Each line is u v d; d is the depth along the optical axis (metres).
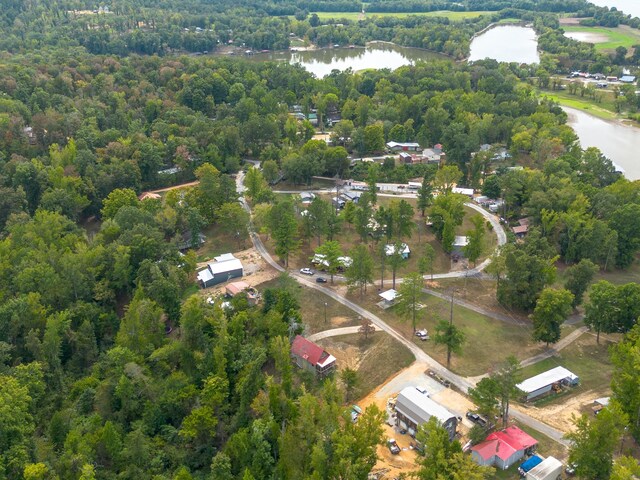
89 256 192.12
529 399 146.50
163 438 134.12
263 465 120.69
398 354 163.88
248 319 168.50
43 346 156.88
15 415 127.50
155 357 154.75
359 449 120.19
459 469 111.12
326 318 181.62
